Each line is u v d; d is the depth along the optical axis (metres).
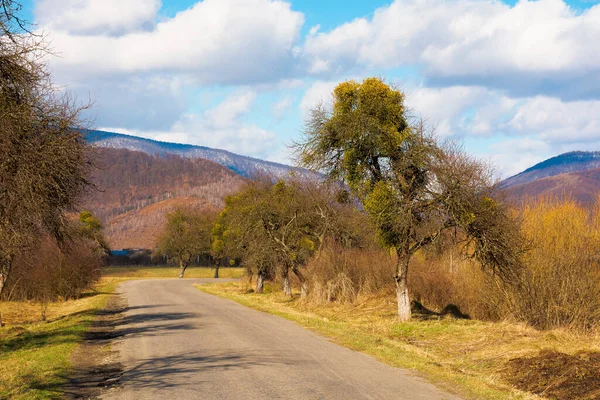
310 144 20.55
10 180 12.43
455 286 23.59
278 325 18.55
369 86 19.31
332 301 27.70
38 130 13.58
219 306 27.66
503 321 17.44
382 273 27.55
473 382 9.43
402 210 18.45
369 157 19.95
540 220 19.84
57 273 33.97
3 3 12.02
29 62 12.62
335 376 9.90
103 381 9.87
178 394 8.55
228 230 44.16
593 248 18.28
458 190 17.67
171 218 86.50
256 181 41.00
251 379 9.62
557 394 8.95
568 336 14.04
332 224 29.56
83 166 15.68
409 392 8.66
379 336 15.92
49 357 12.24
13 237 13.12
